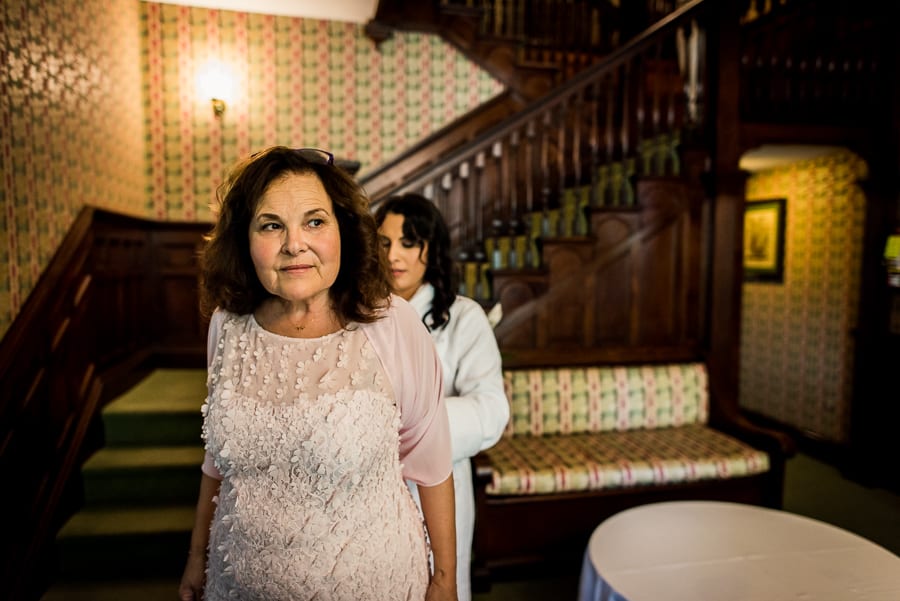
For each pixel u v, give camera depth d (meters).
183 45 4.30
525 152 4.14
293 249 0.94
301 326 1.05
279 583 0.95
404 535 1.04
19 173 2.52
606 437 3.39
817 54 3.84
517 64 4.88
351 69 4.63
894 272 3.69
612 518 2.24
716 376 3.66
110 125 3.63
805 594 1.69
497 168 3.99
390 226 1.61
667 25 3.55
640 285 3.69
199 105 4.37
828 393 4.39
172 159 4.37
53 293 2.70
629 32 5.34
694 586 1.74
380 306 1.07
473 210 3.55
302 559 0.95
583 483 2.84
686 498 3.00
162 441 3.22
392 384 1.04
